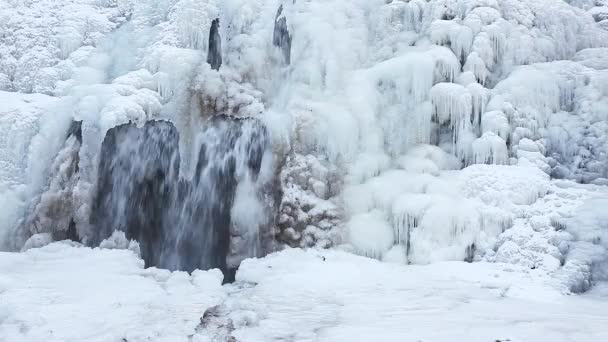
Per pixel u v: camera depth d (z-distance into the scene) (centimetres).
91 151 1021
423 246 851
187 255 1097
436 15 1141
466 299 632
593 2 1283
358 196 964
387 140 1055
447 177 951
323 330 521
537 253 759
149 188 1088
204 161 1109
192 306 612
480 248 834
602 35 1147
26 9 1227
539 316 554
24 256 854
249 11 1252
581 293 673
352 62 1161
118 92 1047
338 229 945
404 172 984
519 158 945
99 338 505
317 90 1123
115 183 1047
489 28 1074
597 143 931
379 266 810
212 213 1095
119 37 1218
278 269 796
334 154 1019
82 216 999
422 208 880
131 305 611
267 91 1202
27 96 1091
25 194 991
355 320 553
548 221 794
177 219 1101
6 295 627
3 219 959
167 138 1105
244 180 1081
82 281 709
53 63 1161
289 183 994
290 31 1221
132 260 858
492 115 976
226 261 1066
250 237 1048
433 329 509
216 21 1234
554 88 1002
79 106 1033
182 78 1112
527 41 1081
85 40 1206
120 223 1052
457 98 1003
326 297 650
